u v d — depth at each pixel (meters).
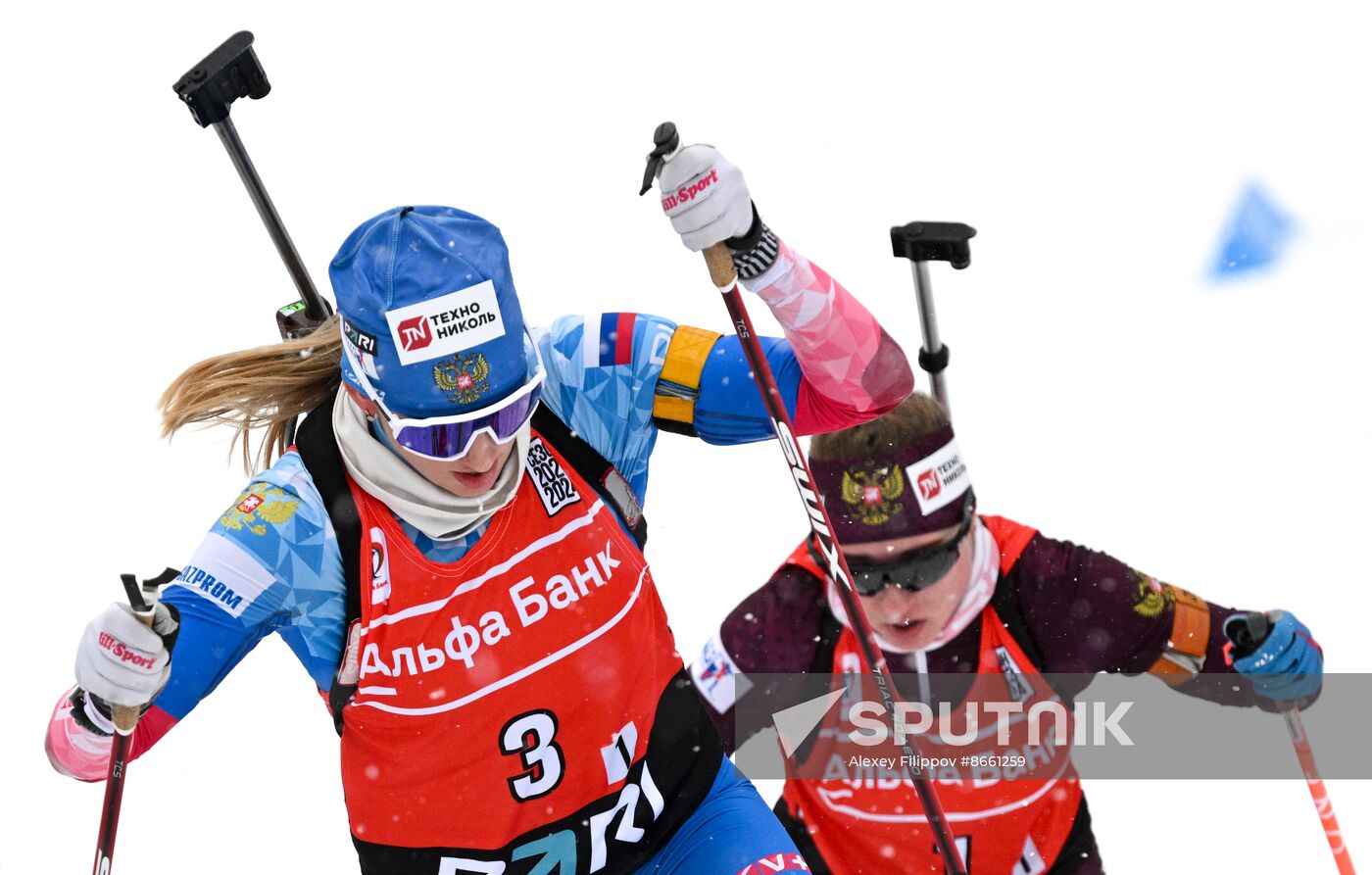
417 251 13.20
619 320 14.90
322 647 14.17
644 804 14.82
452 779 14.27
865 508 17.08
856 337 14.70
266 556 13.73
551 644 14.15
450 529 13.76
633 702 14.62
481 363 13.22
